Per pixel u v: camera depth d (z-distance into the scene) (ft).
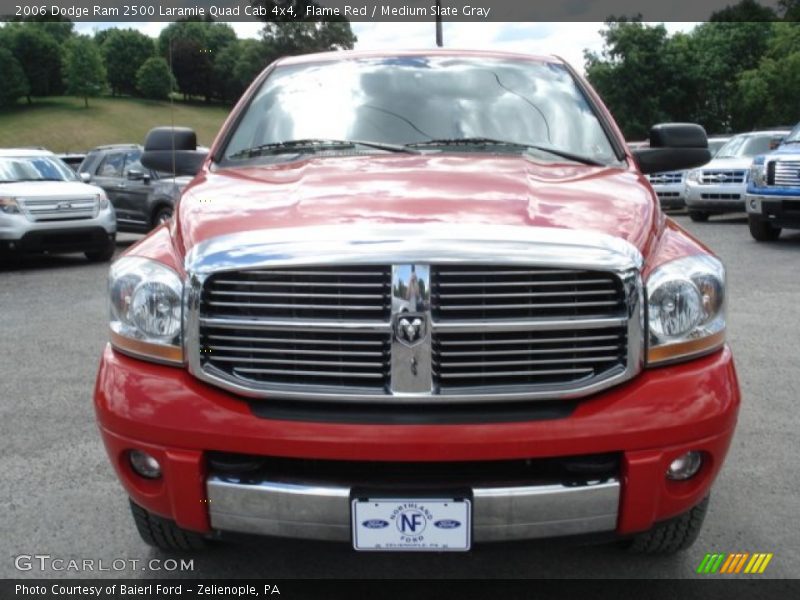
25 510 12.39
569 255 8.15
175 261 9.00
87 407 17.38
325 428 8.18
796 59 142.92
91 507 12.50
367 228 8.48
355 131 12.55
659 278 8.63
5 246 39.22
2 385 19.15
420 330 8.07
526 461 8.44
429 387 8.16
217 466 8.51
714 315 8.99
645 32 134.10
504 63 14.11
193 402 8.47
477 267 8.09
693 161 13.83
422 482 8.28
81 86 312.71
